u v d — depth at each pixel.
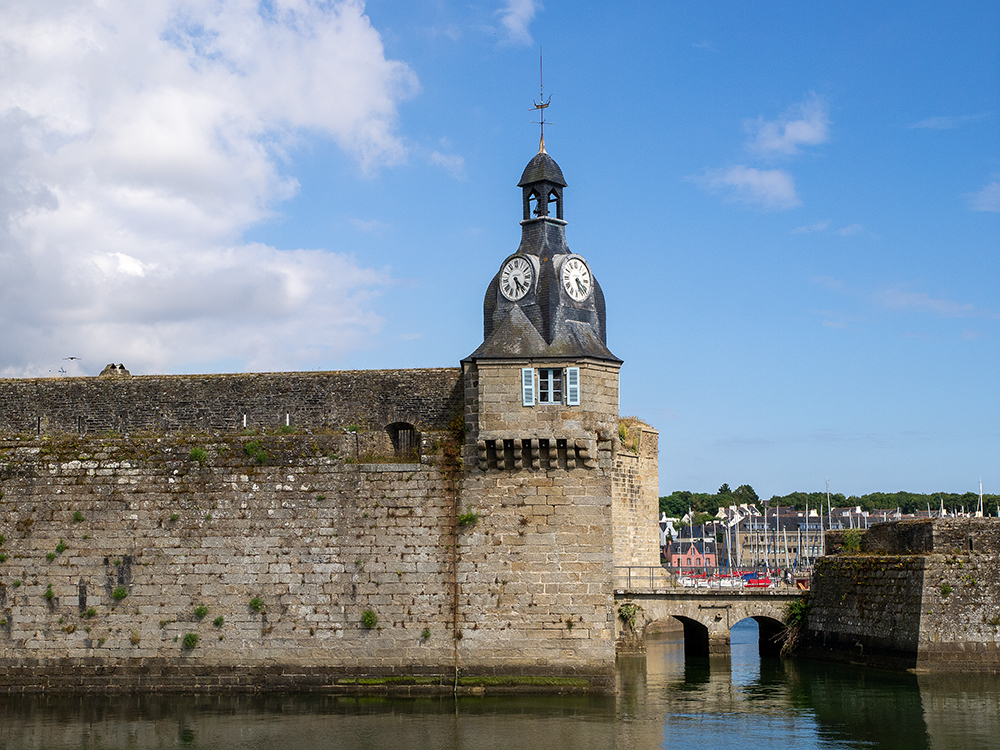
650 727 37.00
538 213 45.47
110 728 36.59
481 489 41.19
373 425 47.94
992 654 46.69
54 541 42.22
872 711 39.84
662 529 198.50
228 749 33.62
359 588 41.19
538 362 41.25
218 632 41.38
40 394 49.81
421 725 36.50
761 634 62.47
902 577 49.06
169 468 42.28
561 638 40.31
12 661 41.75
